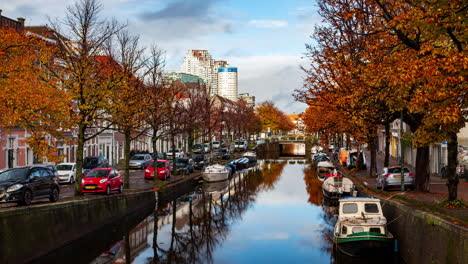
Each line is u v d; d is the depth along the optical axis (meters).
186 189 42.50
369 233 18.16
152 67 34.91
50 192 20.47
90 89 22.94
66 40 23.45
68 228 19.16
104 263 19.23
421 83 15.90
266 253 20.97
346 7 18.45
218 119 72.06
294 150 138.38
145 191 30.55
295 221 28.19
